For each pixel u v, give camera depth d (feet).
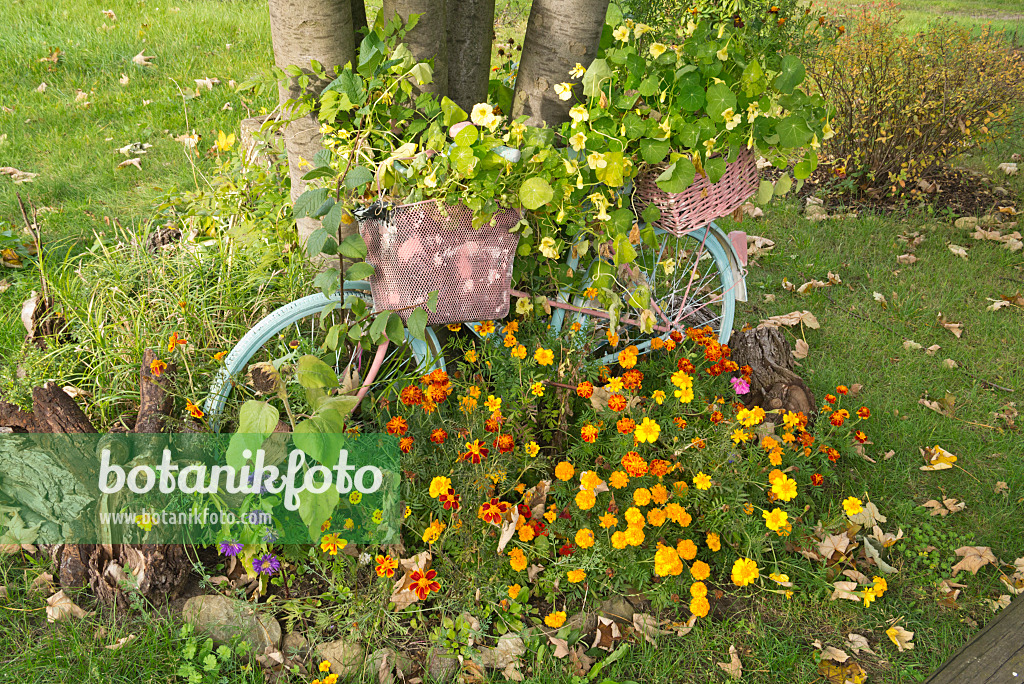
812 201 16.70
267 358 8.80
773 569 7.98
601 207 8.01
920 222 15.99
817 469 9.27
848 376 11.33
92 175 15.39
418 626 7.27
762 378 9.91
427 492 7.91
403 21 8.29
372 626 7.18
